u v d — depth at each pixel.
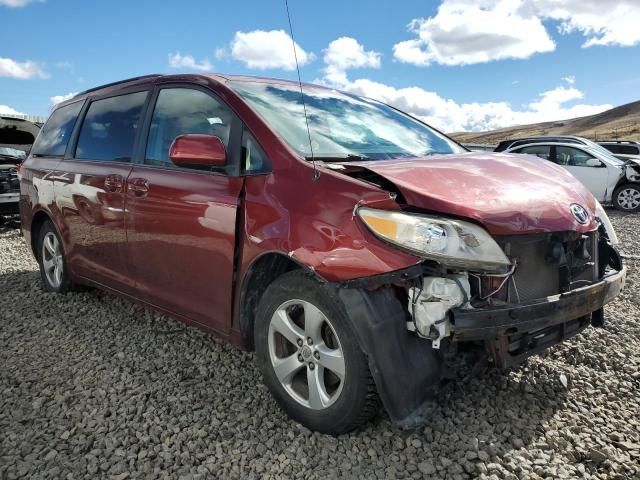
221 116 3.03
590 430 2.57
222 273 2.82
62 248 4.42
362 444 2.44
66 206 4.18
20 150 10.15
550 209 2.55
